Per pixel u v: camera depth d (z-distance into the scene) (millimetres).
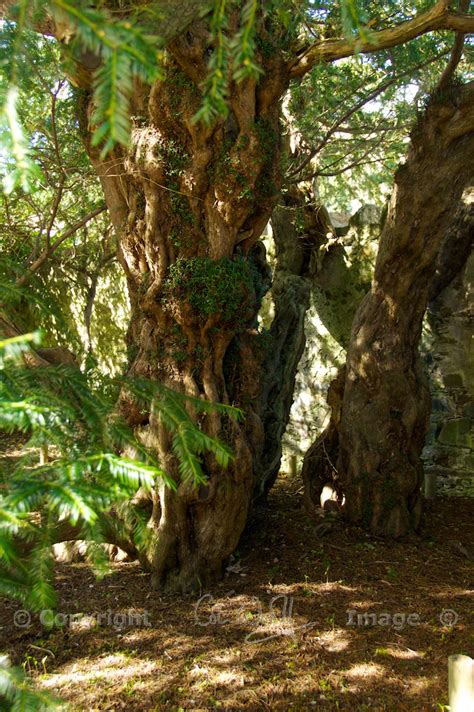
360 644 3367
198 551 3939
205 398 3812
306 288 5875
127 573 4188
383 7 4090
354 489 5016
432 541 4902
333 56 3457
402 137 6328
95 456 1188
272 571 4254
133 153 3572
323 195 9227
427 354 6336
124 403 3740
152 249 3707
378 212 6656
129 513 1761
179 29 1297
